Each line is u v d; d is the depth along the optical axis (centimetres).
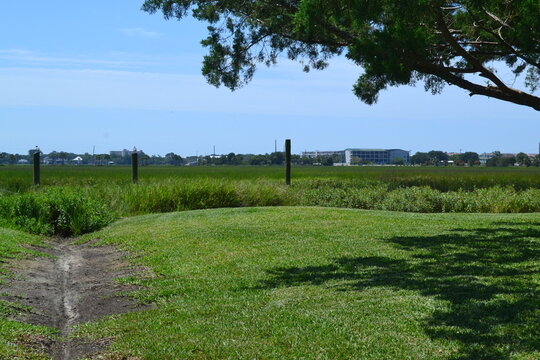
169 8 1611
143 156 12669
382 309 671
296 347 576
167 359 571
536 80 1734
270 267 948
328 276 860
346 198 2130
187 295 816
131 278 952
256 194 2188
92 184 2611
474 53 1370
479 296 702
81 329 704
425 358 532
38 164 2498
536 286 745
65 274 1041
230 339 610
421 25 1319
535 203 1916
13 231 1466
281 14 1485
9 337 634
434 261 937
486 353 530
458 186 2777
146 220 1698
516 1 1119
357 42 1164
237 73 1667
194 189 2112
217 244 1192
